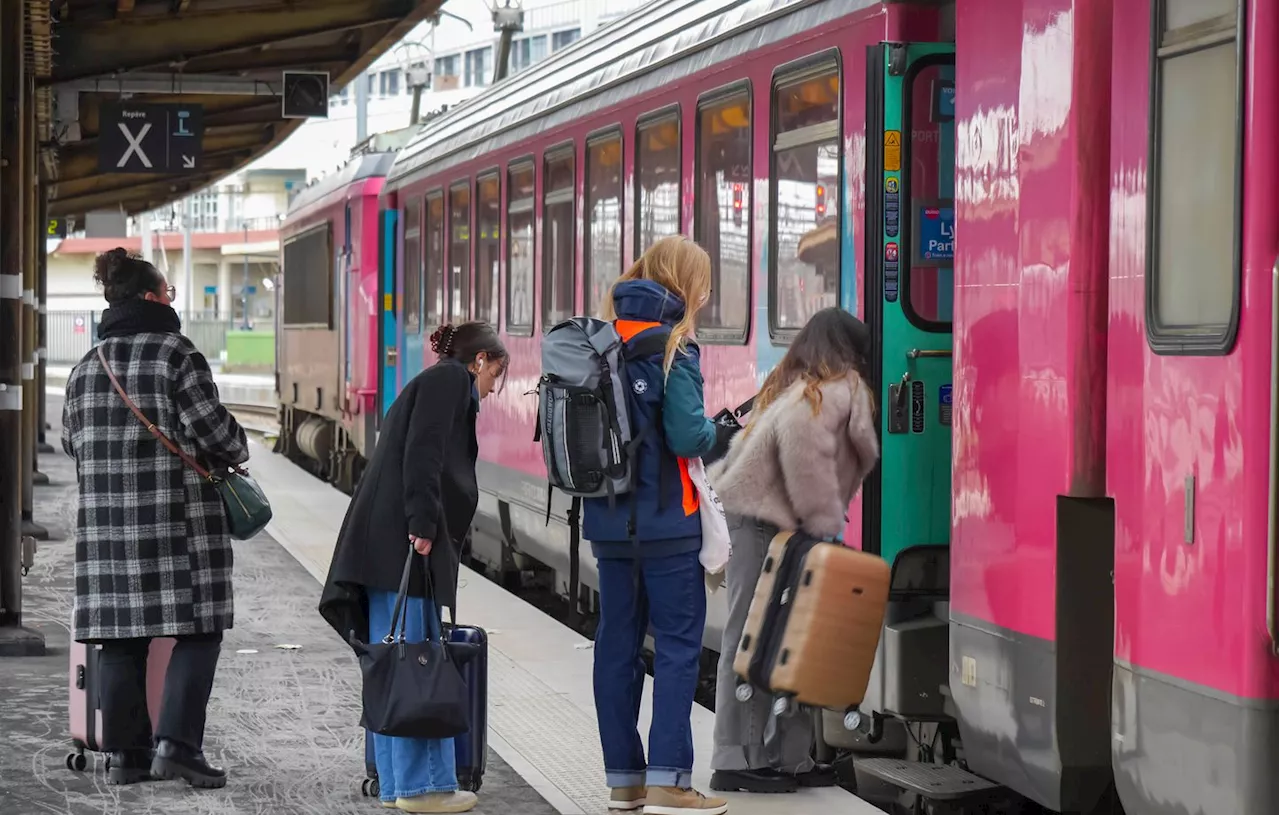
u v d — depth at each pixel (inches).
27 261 657.6
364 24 781.3
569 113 463.8
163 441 259.3
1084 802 235.1
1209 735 194.5
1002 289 245.6
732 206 343.3
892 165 278.7
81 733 267.7
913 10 278.2
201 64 917.8
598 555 244.2
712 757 272.1
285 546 581.6
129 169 975.0
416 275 686.5
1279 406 186.4
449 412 238.7
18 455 391.5
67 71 738.2
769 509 260.8
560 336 237.9
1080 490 227.0
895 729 300.5
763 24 331.0
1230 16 194.1
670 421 234.2
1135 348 212.8
